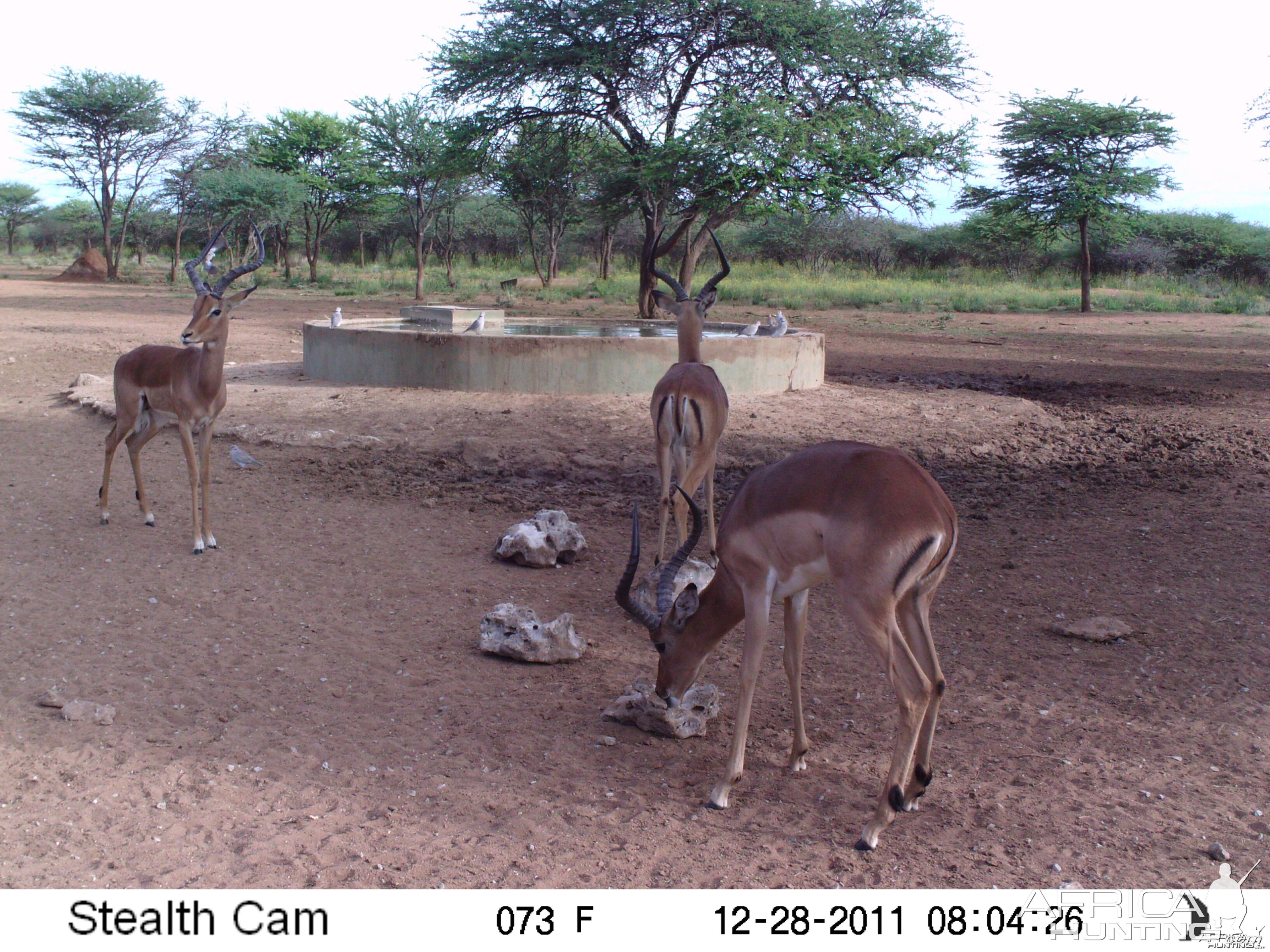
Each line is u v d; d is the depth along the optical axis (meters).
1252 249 36.22
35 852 3.41
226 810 3.63
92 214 50.25
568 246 42.62
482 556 5.89
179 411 5.74
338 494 6.92
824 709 4.38
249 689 4.38
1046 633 4.98
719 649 4.91
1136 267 37.28
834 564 3.50
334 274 34.91
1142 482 7.45
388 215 37.47
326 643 4.79
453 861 3.43
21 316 18.23
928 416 9.06
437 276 33.47
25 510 6.38
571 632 4.75
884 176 15.27
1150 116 23.78
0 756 3.87
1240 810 3.70
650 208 16.64
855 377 12.20
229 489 6.94
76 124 32.78
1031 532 6.35
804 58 15.21
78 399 9.27
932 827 3.63
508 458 7.62
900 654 3.46
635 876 3.39
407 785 3.79
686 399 5.46
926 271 39.03
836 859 3.48
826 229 34.28
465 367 9.00
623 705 4.22
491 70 16.02
